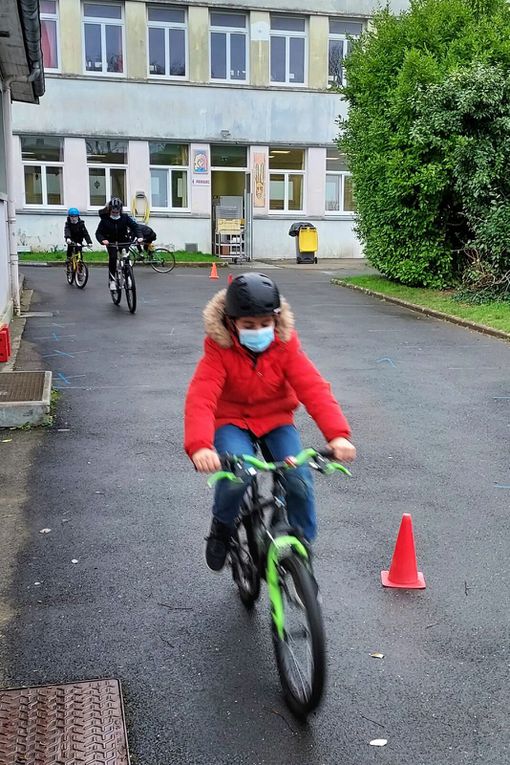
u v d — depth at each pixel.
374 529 4.69
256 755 2.80
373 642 3.50
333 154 27.56
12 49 11.41
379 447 6.23
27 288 16.41
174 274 20.45
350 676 3.25
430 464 5.86
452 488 5.38
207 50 25.66
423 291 15.51
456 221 15.63
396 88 14.80
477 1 15.94
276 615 3.07
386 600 3.86
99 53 25.06
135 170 25.66
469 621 3.68
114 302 13.97
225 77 26.27
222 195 27.30
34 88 14.45
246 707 3.06
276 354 3.30
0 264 10.96
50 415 6.93
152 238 21.41
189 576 4.11
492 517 4.89
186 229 26.44
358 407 7.39
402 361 9.45
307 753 2.81
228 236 25.70
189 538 4.55
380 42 16.25
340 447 3.11
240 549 3.67
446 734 2.91
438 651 3.44
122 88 25.09
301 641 2.96
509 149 13.55
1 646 3.46
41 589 3.95
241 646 3.48
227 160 26.83
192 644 3.49
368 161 16.06
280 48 26.61
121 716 2.99
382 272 16.88
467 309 13.01
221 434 3.37
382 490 5.32
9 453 5.96
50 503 5.02
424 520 4.84
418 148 14.54
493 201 13.54
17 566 4.18
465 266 15.62
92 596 3.89
